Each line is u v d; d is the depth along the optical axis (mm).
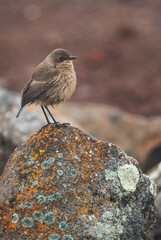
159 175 11375
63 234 7180
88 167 7668
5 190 7574
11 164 7926
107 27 34438
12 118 14734
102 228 7277
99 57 31188
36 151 7812
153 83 29047
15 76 29422
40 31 34438
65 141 7852
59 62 9664
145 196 7773
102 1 39031
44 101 9672
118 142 18766
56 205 7367
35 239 7156
